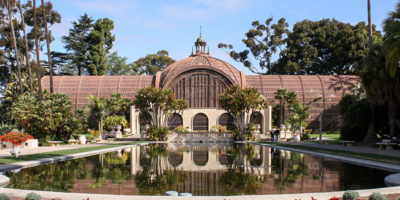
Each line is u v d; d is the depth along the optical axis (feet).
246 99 168.04
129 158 90.48
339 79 246.68
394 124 121.80
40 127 133.49
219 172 65.41
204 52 266.57
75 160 84.89
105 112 183.21
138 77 250.57
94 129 213.25
